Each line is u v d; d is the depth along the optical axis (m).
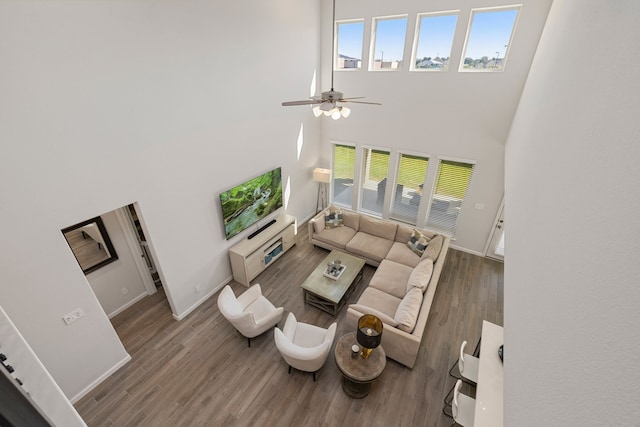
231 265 5.46
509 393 1.32
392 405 3.55
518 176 2.55
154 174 3.78
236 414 3.46
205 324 4.62
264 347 4.25
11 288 2.83
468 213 6.13
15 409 0.42
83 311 3.42
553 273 1.06
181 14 3.54
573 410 0.66
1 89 2.45
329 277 4.95
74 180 3.04
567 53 1.86
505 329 1.75
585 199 0.92
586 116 1.12
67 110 2.85
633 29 0.84
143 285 5.07
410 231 5.84
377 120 6.34
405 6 5.16
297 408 3.52
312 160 7.16
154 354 4.14
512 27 4.69
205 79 4.05
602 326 0.62
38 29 2.54
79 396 3.59
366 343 3.22
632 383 0.45
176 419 3.41
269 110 5.34
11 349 0.61
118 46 3.07
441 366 4.00
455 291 5.30
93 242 4.32
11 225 2.71
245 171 5.20
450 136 5.72
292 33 5.36
